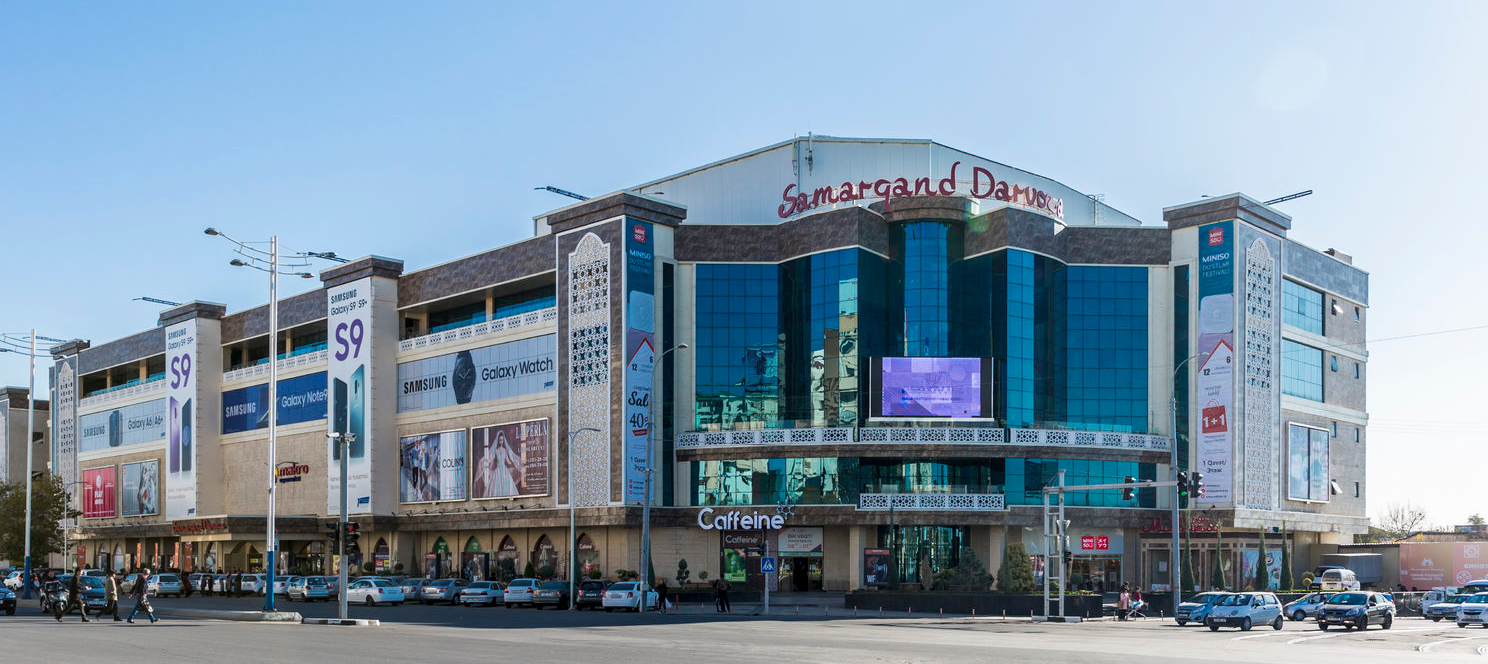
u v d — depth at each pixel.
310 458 109.19
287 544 112.25
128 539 131.25
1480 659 38.12
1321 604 61.66
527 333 93.19
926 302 87.12
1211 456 87.06
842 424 86.50
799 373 89.25
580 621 56.69
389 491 102.00
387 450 102.38
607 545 87.62
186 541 119.38
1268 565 89.62
